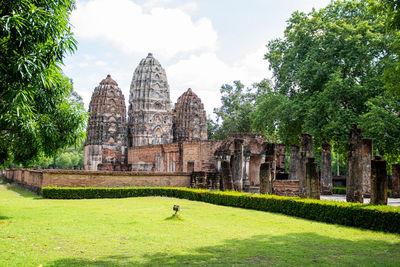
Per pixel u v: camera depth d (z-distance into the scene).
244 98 72.94
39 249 9.23
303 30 38.28
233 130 67.25
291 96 41.03
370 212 13.00
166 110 63.81
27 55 11.07
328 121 33.09
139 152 51.75
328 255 9.20
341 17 37.41
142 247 9.67
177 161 42.88
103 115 56.22
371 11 15.38
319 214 14.88
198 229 12.48
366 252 9.54
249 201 18.86
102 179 27.38
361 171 16.77
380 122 27.14
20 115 12.80
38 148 15.98
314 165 17.17
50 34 11.66
